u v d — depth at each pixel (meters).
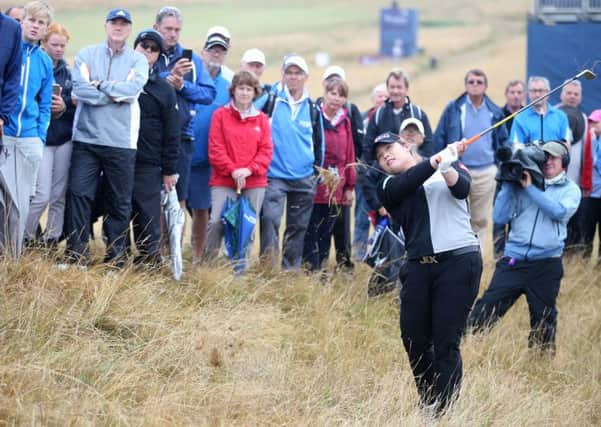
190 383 18.33
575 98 32.31
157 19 25.73
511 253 23.64
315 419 17.98
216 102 27.06
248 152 25.05
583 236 32.56
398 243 25.88
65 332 19.08
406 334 19.02
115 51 23.09
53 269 20.91
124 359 18.70
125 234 23.19
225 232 25.08
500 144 30.94
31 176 21.61
